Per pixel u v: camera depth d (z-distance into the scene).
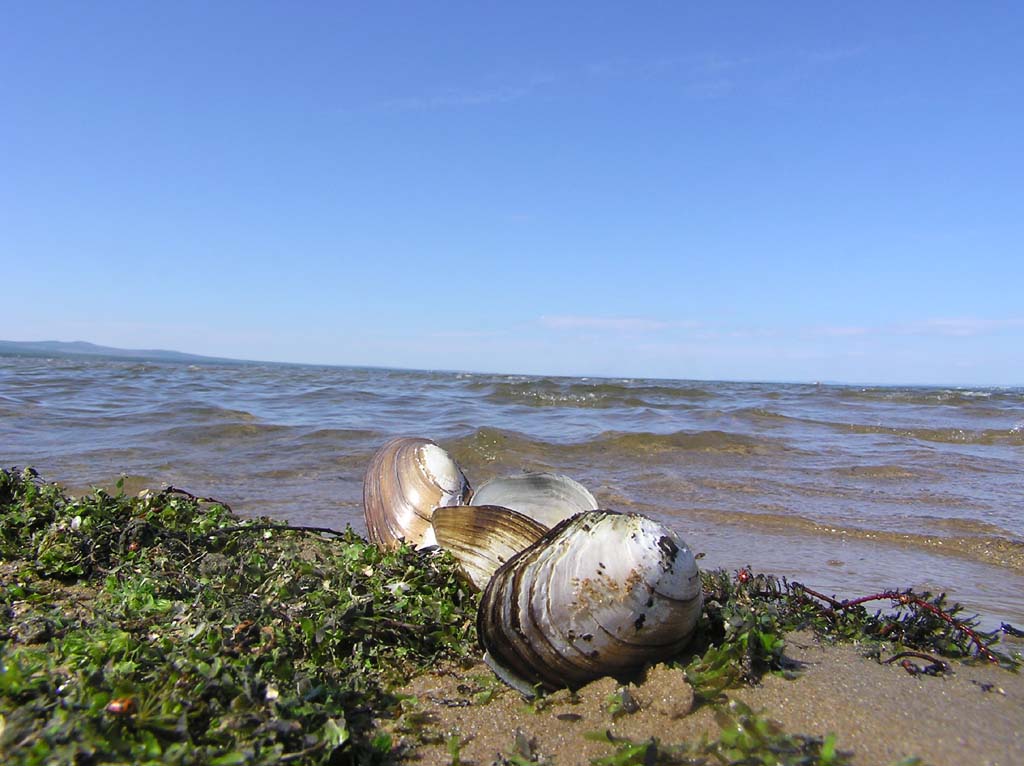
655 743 0.33
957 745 0.34
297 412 2.04
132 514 0.60
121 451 1.21
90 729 0.29
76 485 0.92
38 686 0.31
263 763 0.29
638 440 1.45
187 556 0.55
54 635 0.39
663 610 0.38
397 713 0.37
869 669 0.42
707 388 5.06
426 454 0.64
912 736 0.35
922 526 0.84
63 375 3.61
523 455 1.28
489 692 0.39
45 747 0.27
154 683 0.33
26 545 0.56
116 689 0.31
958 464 1.28
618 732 0.35
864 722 0.36
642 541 0.39
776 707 0.37
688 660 0.40
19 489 0.66
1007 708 0.38
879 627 0.49
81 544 0.54
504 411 2.24
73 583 0.51
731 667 0.39
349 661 0.40
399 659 0.42
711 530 0.82
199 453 1.21
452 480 0.62
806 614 0.51
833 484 1.09
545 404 2.61
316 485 0.99
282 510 0.84
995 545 0.77
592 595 0.38
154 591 0.46
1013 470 1.24
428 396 2.83
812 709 0.37
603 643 0.38
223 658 0.36
